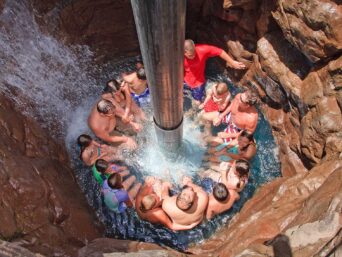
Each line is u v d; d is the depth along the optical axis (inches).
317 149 219.5
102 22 279.3
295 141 243.4
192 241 233.3
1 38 239.0
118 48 296.7
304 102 224.7
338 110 208.1
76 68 281.9
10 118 220.5
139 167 258.4
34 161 216.1
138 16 126.2
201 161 256.2
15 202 184.5
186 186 229.5
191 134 263.3
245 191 246.7
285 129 254.1
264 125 267.3
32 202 192.1
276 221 188.1
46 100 260.8
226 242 204.7
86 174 254.7
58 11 263.3
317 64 218.1
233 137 256.4
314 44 204.4
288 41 228.7
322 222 157.5
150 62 145.3
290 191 205.5
